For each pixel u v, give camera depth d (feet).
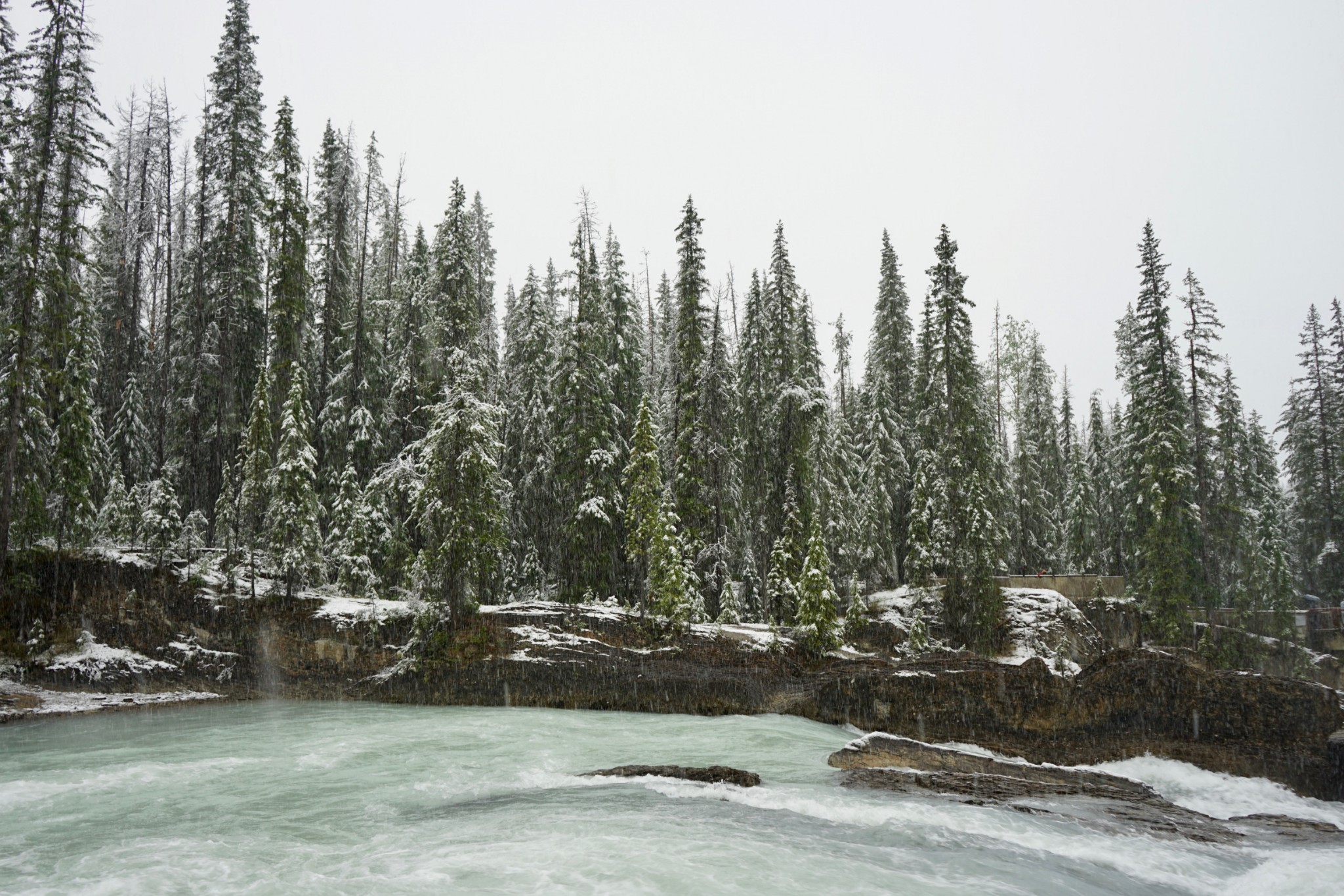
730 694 85.61
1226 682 66.59
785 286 129.18
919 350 150.71
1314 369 146.61
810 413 124.98
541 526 120.47
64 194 88.94
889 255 153.99
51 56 87.92
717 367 121.60
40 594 87.10
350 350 123.85
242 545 95.30
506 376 149.18
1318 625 132.46
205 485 114.21
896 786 50.03
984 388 154.71
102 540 100.22
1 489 82.28
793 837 37.04
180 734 64.64
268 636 90.89
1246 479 150.92
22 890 28.07
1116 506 165.68
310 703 87.04
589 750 61.31
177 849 33.42
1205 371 117.08
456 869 30.71
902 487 141.69
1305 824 47.52
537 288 133.49
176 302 133.80
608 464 111.24
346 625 92.12
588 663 89.86
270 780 47.96
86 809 40.50
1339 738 60.03
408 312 127.75
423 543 108.78
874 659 91.81
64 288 87.45
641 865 31.35
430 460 93.86
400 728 68.64
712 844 35.09
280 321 112.78
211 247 121.70
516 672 89.15
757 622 125.90
